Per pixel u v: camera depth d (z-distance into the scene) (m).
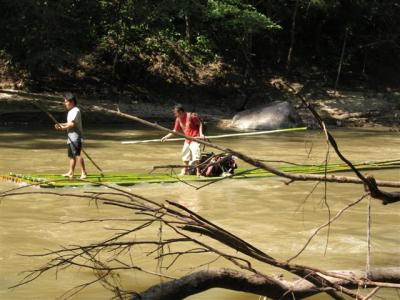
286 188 11.36
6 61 26.25
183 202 9.88
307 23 32.47
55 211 8.88
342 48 32.56
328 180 3.82
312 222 8.64
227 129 24.02
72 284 5.66
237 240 3.77
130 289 5.54
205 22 30.08
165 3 25.11
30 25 23.36
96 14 25.55
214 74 29.38
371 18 32.16
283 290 3.97
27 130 20.36
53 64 26.11
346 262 6.64
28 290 5.47
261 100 28.67
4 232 7.61
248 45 29.59
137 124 23.52
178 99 27.73
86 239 7.33
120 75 27.73
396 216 9.21
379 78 31.91
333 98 29.31
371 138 22.22
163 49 29.20
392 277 4.29
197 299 5.29
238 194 10.70
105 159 14.56
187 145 12.24
